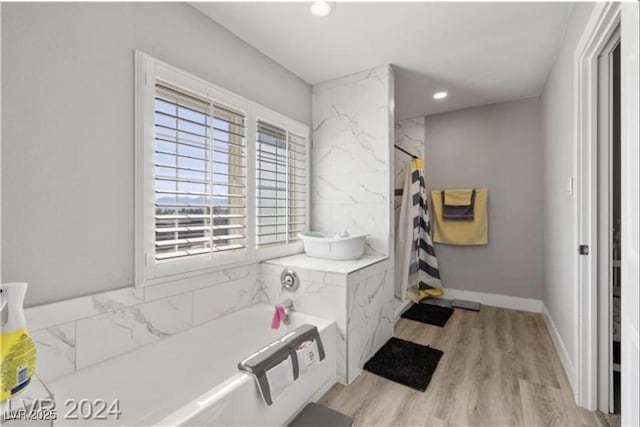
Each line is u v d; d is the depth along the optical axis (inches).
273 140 95.2
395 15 74.0
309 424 60.0
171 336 66.4
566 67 78.2
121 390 56.0
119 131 57.2
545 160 114.0
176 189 66.9
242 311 82.4
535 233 127.9
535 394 70.4
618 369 72.0
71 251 51.3
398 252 137.1
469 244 138.1
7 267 44.7
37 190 47.4
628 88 34.3
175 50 67.2
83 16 52.3
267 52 91.5
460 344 97.0
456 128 143.4
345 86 107.0
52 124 48.8
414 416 63.7
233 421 48.4
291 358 60.9
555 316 97.3
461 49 89.9
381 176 100.4
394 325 112.3
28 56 46.1
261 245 90.7
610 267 63.7
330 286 78.1
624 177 35.7
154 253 62.6
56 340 49.5
